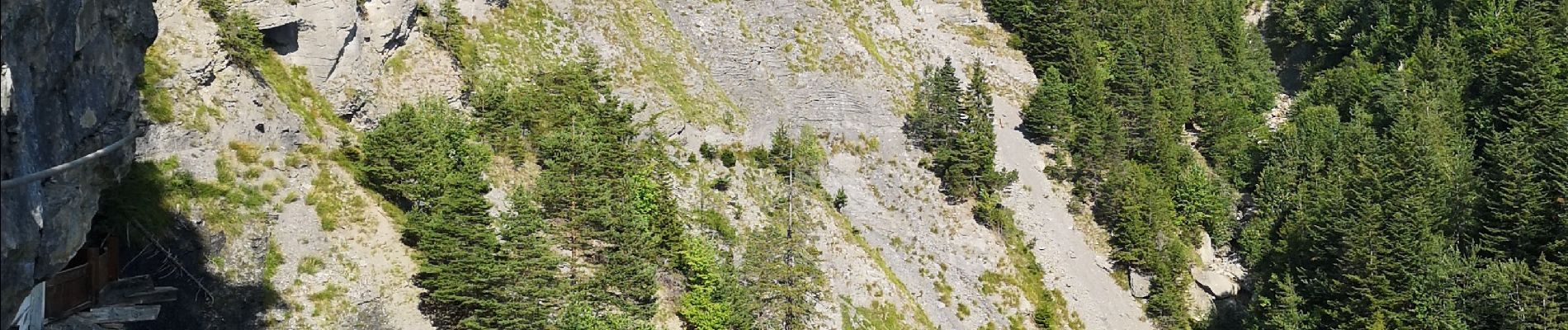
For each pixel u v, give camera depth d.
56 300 47.78
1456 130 96.62
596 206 65.81
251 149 62.25
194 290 54.94
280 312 56.53
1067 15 106.94
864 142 91.06
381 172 64.31
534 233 62.66
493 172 70.00
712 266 68.31
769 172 83.50
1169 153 97.06
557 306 60.69
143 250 54.59
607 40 85.69
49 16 29.12
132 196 55.41
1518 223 79.38
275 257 58.50
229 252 57.38
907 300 80.31
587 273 64.44
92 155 29.62
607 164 70.50
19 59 27.70
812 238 79.25
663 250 67.88
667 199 71.69
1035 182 93.44
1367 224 76.94
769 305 68.69
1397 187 82.25
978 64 96.56
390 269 60.94
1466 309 74.56
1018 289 85.38
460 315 60.28
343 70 71.31
